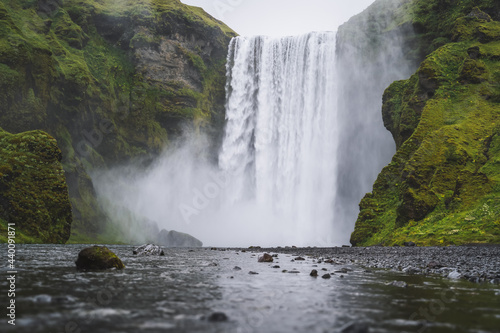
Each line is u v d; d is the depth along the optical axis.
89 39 84.88
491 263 15.10
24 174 50.25
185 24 91.94
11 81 59.41
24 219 47.84
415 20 66.12
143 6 90.50
